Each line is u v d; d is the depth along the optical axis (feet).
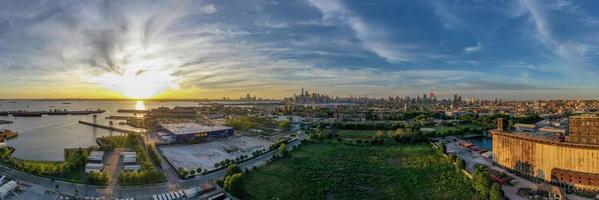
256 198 526.57
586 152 547.90
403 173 655.35
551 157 583.99
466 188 567.18
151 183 599.57
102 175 593.01
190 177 638.94
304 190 561.43
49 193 538.88
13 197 513.86
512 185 582.35
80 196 531.09
